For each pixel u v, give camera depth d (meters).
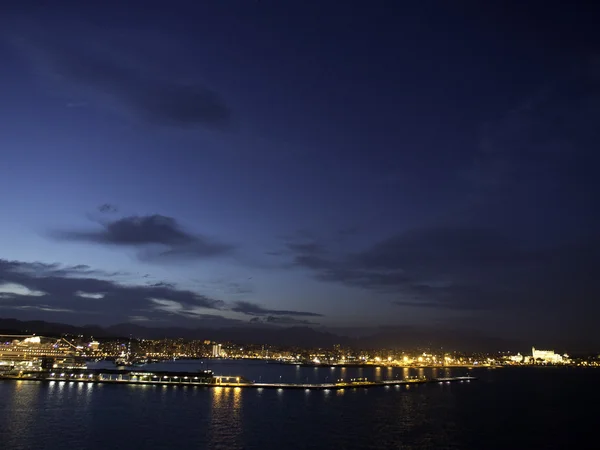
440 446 124.88
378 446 123.38
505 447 125.62
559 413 186.38
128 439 123.00
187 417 157.38
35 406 170.38
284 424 149.62
